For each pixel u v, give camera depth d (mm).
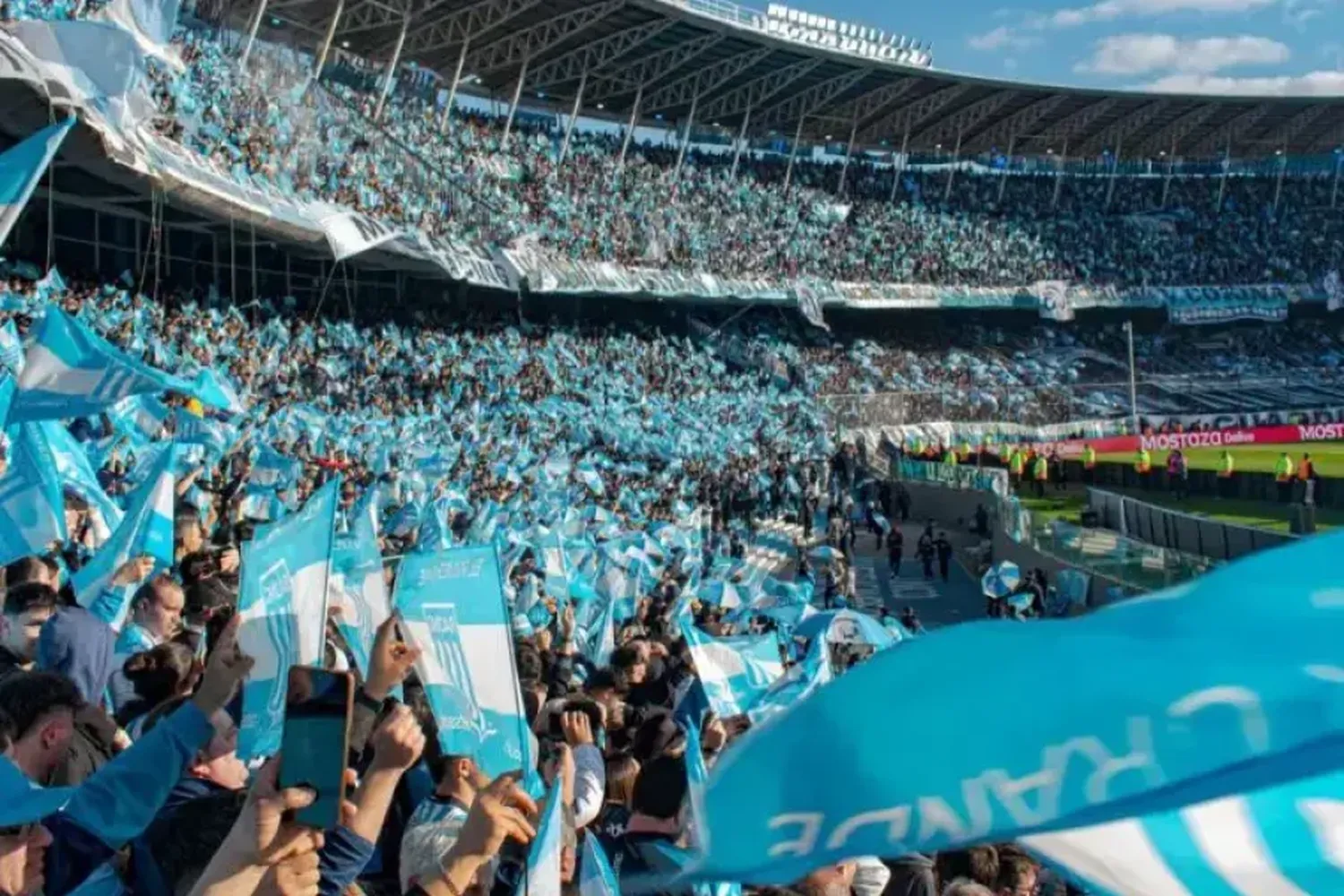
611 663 10531
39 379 10523
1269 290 87750
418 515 19922
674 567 23469
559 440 42312
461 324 55781
